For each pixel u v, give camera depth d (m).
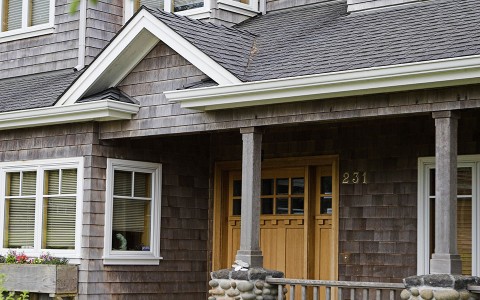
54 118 12.57
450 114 9.14
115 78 12.20
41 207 12.98
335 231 12.20
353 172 12.12
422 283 8.79
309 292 12.55
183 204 13.48
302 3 13.94
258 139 10.77
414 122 11.57
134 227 12.87
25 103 13.26
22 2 15.49
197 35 11.43
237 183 13.74
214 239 13.70
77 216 12.45
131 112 11.98
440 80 8.93
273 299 10.32
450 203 8.96
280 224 13.07
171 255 13.21
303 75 9.89
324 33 11.64
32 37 15.27
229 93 10.50
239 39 12.03
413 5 11.70
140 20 11.55
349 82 9.54
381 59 9.63
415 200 11.46
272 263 13.08
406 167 11.59
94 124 12.44
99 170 12.46
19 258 12.67
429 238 11.28
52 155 12.91
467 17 10.25
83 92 12.12
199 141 13.81
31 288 12.30
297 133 12.81
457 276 8.64
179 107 11.55
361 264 11.90
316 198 12.73
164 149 13.27
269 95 10.25
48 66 14.98
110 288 12.41
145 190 13.07
